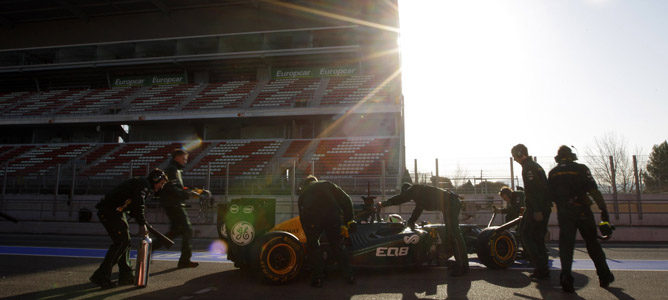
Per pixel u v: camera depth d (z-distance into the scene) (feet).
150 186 14.23
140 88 90.63
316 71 87.86
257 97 81.56
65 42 94.79
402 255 15.74
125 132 87.15
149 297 11.87
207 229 38.68
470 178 38.83
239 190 50.06
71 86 96.27
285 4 88.12
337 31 85.51
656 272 16.25
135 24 92.73
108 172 65.05
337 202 13.73
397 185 40.68
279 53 82.94
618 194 38.22
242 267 16.47
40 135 85.61
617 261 19.81
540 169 14.73
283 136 80.74
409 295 12.07
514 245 17.40
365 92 79.46
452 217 15.98
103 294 12.31
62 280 14.75
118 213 13.64
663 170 37.35
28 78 95.25
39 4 89.20
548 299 11.55
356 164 60.64
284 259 13.78
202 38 86.84
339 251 13.37
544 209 14.67
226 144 74.28
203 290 12.81
